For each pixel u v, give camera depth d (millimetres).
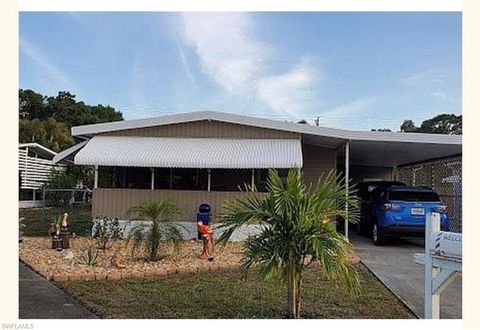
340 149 19359
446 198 20250
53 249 13453
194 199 16438
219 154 16094
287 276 6820
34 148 32281
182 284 9305
